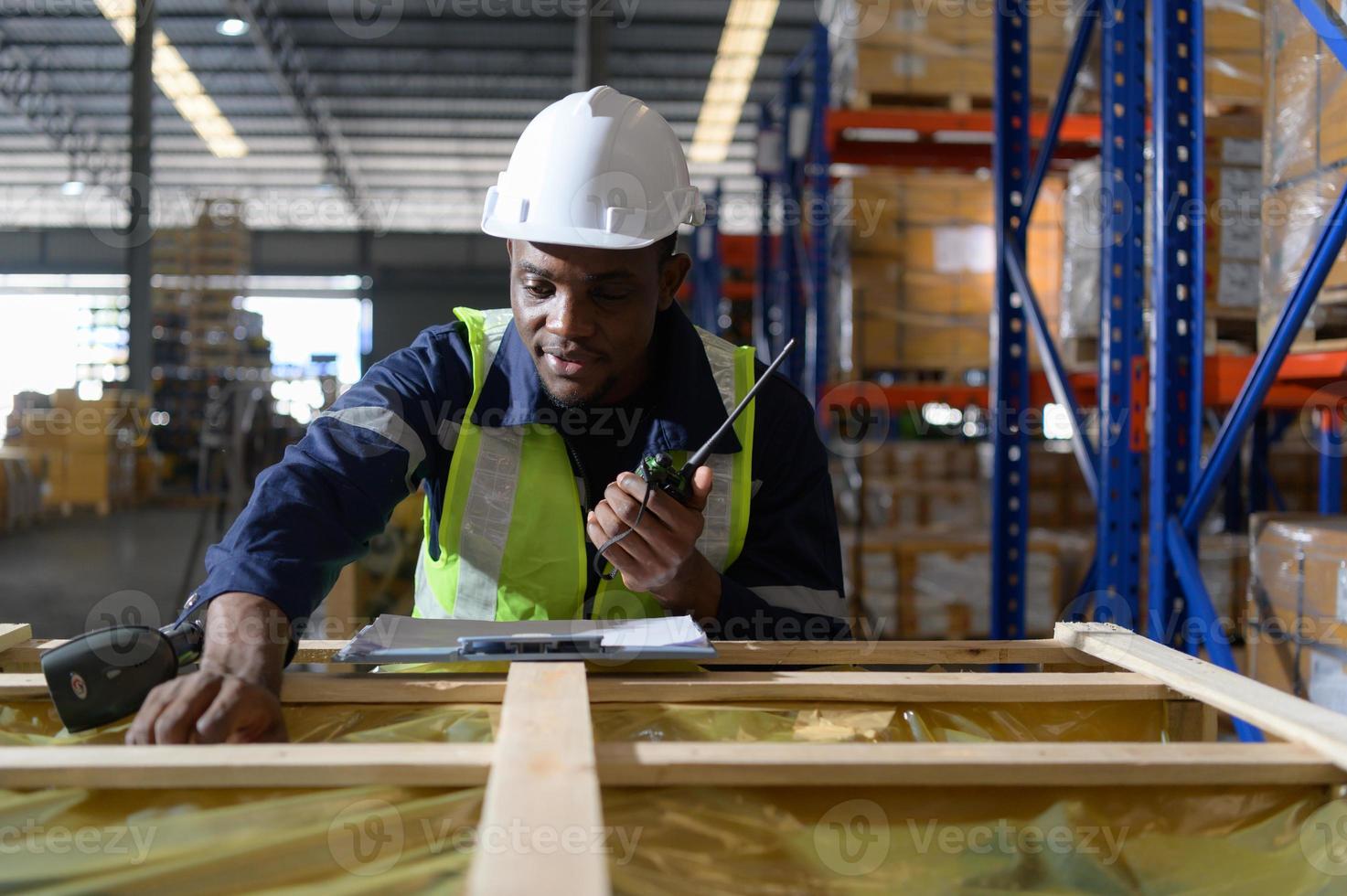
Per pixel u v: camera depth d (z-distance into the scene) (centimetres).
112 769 80
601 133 136
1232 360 303
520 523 146
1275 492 466
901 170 549
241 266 1135
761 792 84
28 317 1060
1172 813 85
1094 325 356
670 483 128
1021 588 319
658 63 1386
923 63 458
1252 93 330
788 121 585
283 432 526
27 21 1373
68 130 1777
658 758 82
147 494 1165
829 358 525
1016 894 81
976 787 85
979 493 550
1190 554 218
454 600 148
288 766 81
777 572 148
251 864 77
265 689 101
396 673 119
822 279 498
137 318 1046
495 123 1727
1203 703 111
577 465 148
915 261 490
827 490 159
